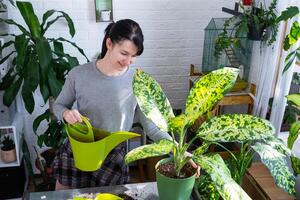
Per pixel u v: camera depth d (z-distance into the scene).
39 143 2.19
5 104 2.01
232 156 1.53
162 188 0.93
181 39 2.62
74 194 1.08
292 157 1.33
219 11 2.59
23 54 1.87
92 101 1.35
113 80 1.33
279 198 1.64
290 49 1.80
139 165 2.69
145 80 0.94
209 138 0.90
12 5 2.19
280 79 1.92
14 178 2.31
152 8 2.47
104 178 1.43
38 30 1.98
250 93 2.26
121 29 1.18
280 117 1.94
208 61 2.49
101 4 2.36
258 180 1.77
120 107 1.36
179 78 2.75
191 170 0.96
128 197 1.07
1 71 2.18
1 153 2.26
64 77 2.14
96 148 0.96
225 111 2.67
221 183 0.82
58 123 2.16
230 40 2.16
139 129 2.40
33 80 1.92
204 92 0.89
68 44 2.44
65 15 2.12
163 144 0.92
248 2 2.13
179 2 2.49
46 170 2.35
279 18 1.73
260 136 0.87
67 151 1.44
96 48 2.50
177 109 2.63
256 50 2.24
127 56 1.22
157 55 2.64
